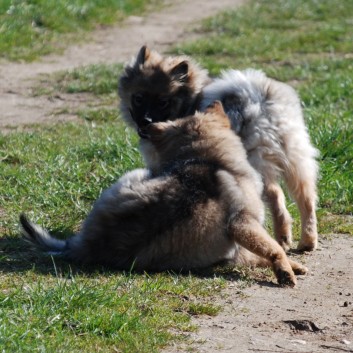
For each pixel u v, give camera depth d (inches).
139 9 1261.1
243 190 400.2
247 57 1004.6
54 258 405.4
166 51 1033.5
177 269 394.9
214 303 358.6
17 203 499.8
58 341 306.7
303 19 1282.0
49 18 1094.4
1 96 812.6
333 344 321.1
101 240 394.9
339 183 549.3
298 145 452.4
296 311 354.3
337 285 391.2
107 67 917.8
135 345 309.1
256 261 412.2
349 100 777.6
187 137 416.5
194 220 384.5
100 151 601.9
